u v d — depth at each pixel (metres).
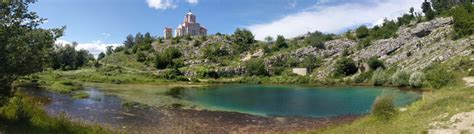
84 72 99.25
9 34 12.79
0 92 13.45
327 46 123.81
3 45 12.51
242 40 148.25
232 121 31.14
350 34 138.62
